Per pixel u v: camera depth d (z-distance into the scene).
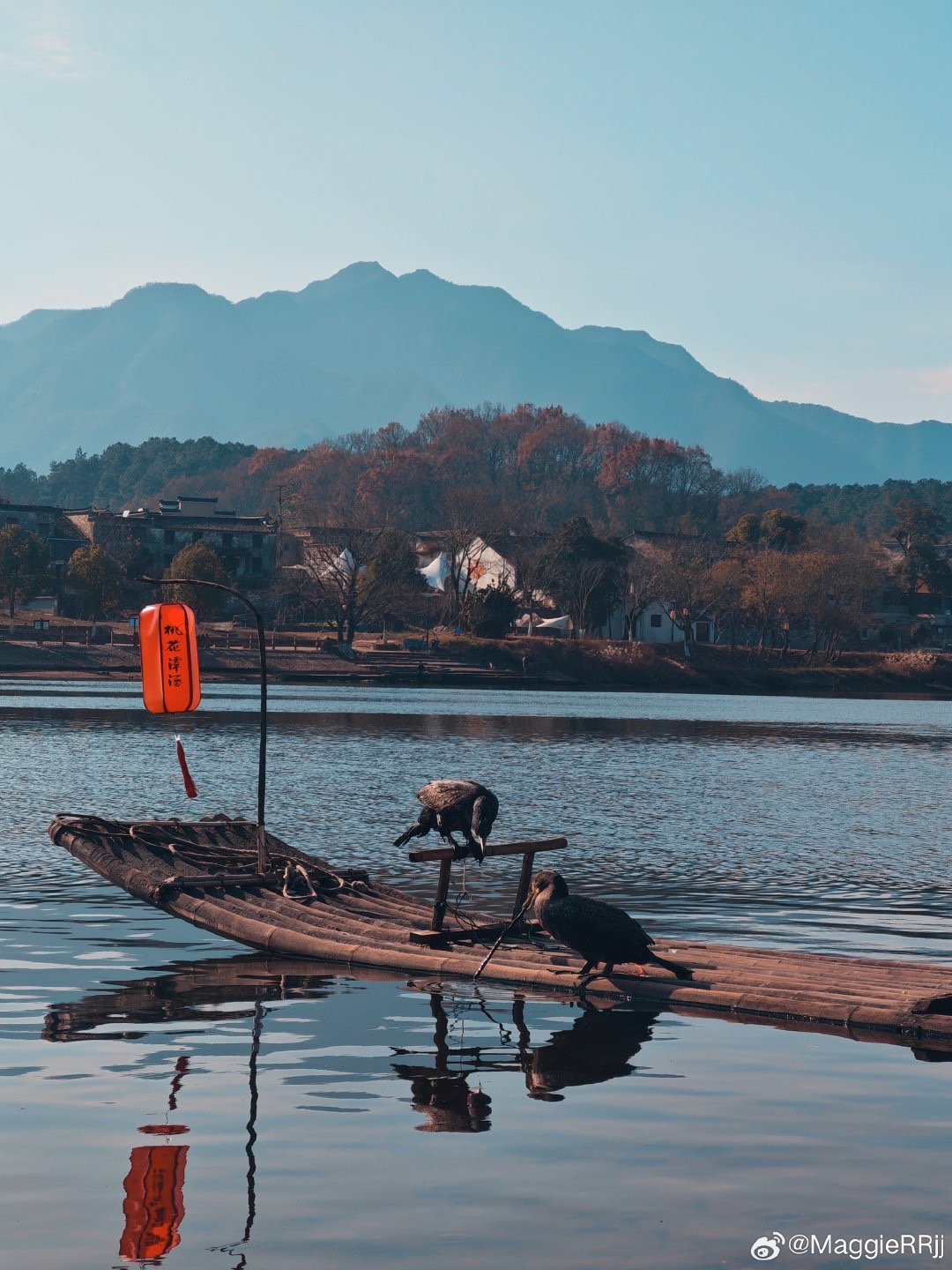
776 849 28.47
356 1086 11.34
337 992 14.89
